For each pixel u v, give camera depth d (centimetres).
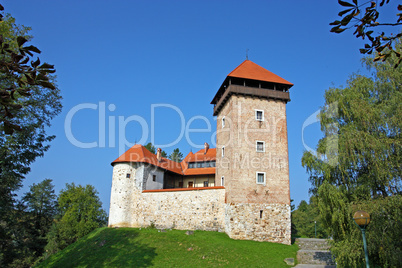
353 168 1905
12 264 3034
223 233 2669
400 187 1692
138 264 2058
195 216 2900
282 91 3020
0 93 455
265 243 2503
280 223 2659
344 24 442
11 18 1745
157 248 2305
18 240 2809
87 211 4212
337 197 1828
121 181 3297
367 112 1855
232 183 2678
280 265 2045
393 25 457
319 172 2025
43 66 454
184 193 3020
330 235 1891
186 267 1988
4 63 442
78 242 2816
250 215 2627
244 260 2091
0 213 1977
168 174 3841
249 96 2941
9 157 1728
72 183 4353
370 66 2069
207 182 3872
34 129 1841
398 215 1463
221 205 2817
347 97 2006
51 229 4153
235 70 3083
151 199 3161
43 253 3934
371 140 1762
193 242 2389
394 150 1752
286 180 2795
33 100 1827
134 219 3167
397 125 1714
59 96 2000
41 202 4325
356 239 1575
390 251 1413
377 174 1702
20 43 429
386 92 1939
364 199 1794
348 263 1628
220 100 3191
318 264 2105
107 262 2162
